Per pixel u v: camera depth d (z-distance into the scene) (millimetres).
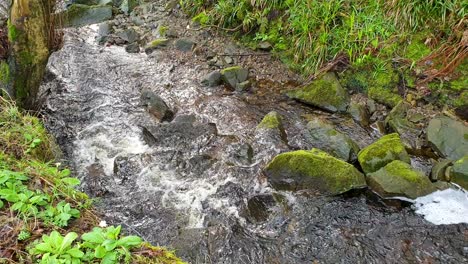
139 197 3969
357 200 3918
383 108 5211
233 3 6641
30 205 2633
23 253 2365
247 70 5945
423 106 5016
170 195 4008
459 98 4875
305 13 5820
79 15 7473
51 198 2840
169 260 2529
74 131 4828
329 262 3352
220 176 4238
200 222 3725
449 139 4430
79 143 4641
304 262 3354
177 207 3873
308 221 3729
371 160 4137
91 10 7555
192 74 6094
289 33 6133
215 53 6441
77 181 3047
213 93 5691
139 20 7469
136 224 3654
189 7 7309
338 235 3584
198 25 6977
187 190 4074
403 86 5188
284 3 6203
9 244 2412
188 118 5062
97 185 4070
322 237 3568
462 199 3850
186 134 4820
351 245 3488
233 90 5754
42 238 2379
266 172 4188
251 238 3561
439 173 4086
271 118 4902
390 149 4203
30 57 4223
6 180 2775
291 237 3574
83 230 2672
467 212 3734
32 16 4074
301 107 5379
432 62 5102
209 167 4340
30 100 4527
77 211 2785
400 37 5340
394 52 5328
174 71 6172
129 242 2379
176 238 3537
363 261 3355
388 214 3773
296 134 4836
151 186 4109
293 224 3703
